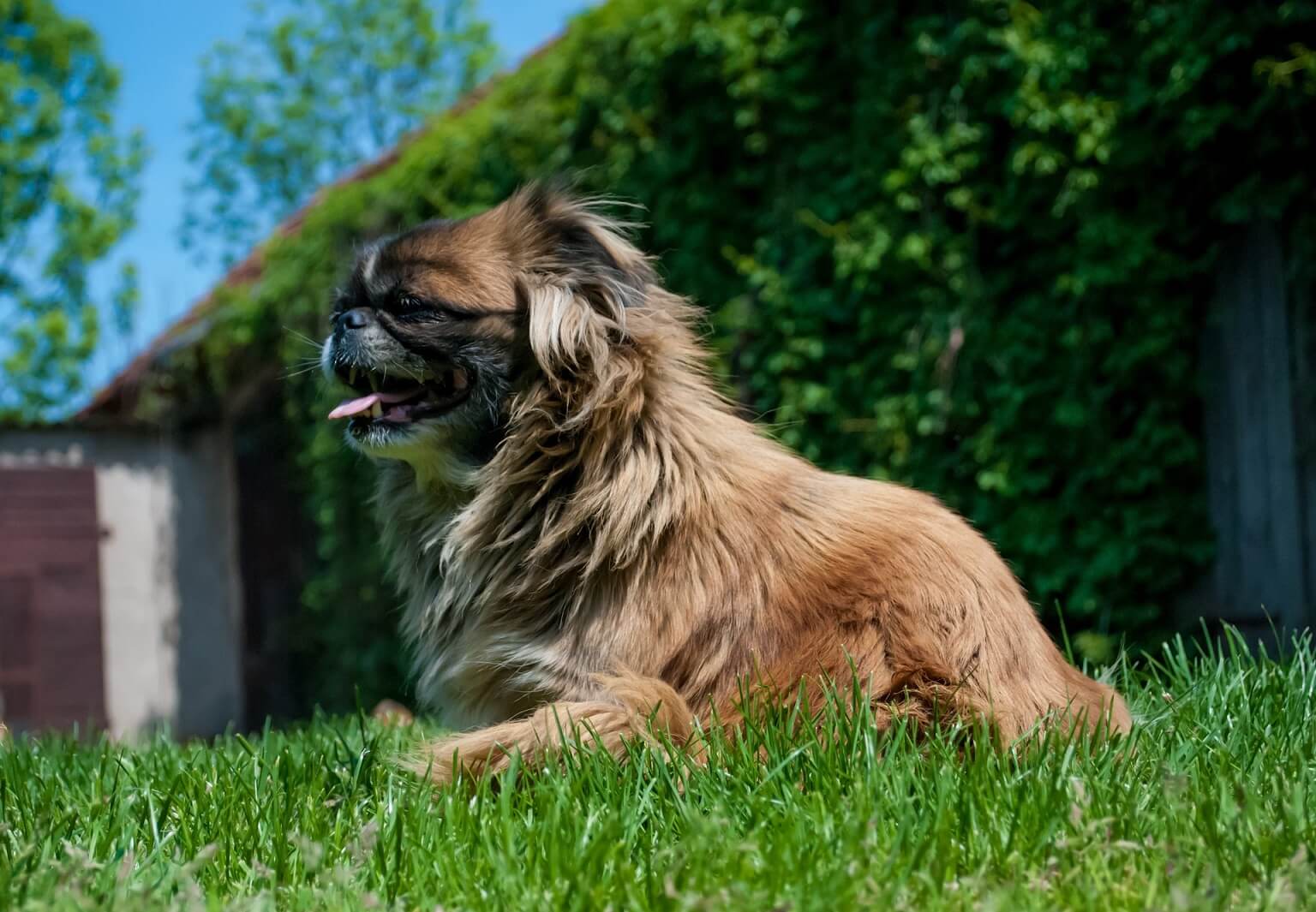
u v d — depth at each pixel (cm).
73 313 2467
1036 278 588
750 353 671
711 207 695
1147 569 561
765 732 267
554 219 343
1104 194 557
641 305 333
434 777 290
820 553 301
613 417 312
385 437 341
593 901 193
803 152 656
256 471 1222
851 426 628
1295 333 535
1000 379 591
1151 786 243
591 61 766
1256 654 546
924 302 610
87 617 1194
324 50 3322
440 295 341
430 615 346
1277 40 520
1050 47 561
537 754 276
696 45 692
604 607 302
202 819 260
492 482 327
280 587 1180
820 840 209
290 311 1033
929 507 319
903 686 282
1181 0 529
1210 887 186
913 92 612
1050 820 215
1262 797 236
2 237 2417
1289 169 528
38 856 223
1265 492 546
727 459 316
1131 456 562
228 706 1248
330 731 427
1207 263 550
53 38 2394
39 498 1181
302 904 202
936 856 202
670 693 286
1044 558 579
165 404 1219
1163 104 538
